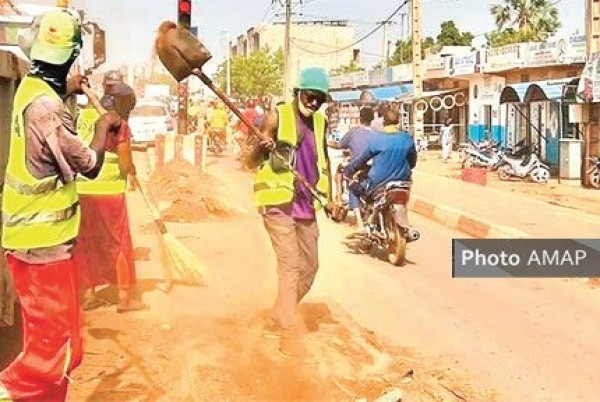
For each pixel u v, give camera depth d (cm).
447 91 3728
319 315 722
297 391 520
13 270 411
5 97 568
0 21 693
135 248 1017
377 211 1008
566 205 1614
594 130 2009
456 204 1554
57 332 410
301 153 636
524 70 3083
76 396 501
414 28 3109
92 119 666
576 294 840
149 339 621
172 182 1376
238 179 1944
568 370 598
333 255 1045
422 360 611
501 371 592
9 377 412
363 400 506
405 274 934
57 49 404
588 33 1991
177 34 574
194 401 498
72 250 418
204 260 938
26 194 402
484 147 2675
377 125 1250
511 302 805
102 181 693
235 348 598
